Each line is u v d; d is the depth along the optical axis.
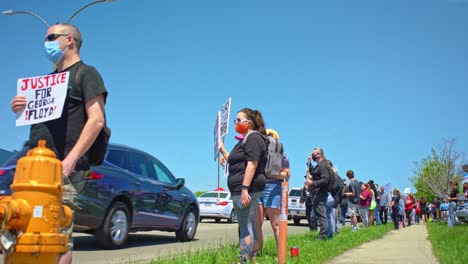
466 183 18.59
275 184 7.15
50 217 2.37
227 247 8.06
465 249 7.98
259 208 7.07
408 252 9.05
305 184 11.88
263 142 5.87
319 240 10.26
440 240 10.88
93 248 9.11
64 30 3.53
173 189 10.95
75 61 3.54
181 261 6.52
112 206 8.73
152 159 10.66
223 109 7.39
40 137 3.41
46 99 3.30
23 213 2.27
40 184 2.34
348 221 29.95
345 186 15.84
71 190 3.22
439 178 53.69
